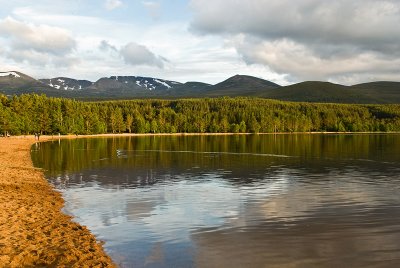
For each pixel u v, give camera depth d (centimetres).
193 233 2591
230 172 5725
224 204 3481
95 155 8512
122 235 2550
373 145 12112
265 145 12262
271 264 2044
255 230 2652
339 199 3688
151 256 2164
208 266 2019
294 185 4519
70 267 1944
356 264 2036
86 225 2798
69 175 5372
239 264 2045
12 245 2217
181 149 10456
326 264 2039
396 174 5488
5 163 6353
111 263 2044
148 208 3334
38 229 2589
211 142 14162
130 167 6341
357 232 2594
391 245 2323
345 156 8344
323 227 2717
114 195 3916
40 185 4400
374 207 3338
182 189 4259
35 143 12988
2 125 15462
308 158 7919
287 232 2600
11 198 3516
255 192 4069
